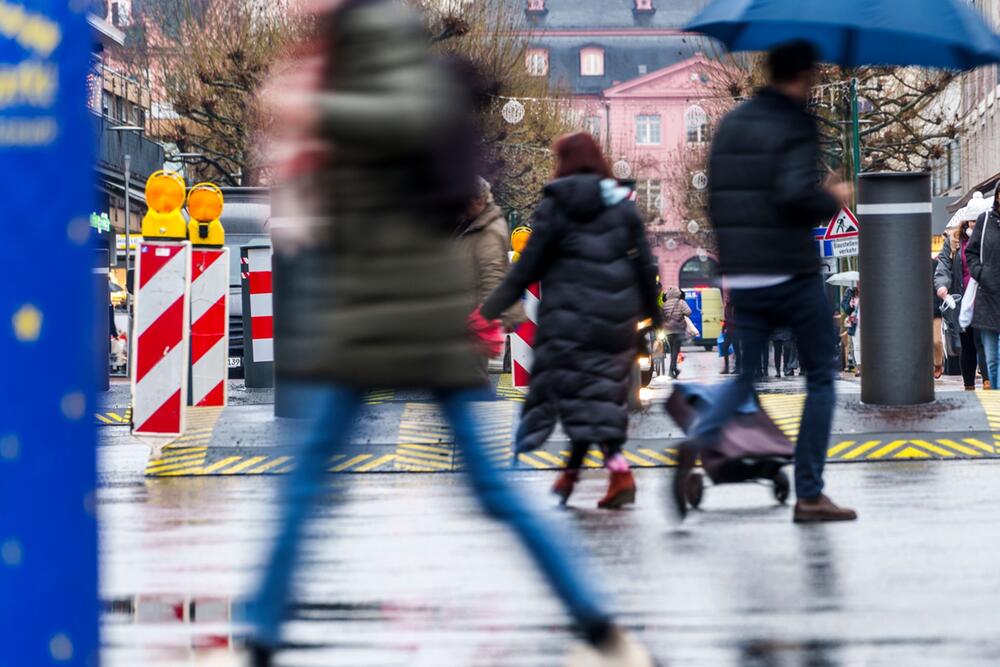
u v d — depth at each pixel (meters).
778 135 18.20
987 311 36.72
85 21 6.41
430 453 25.41
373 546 17.12
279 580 10.91
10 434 6.34
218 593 14.52
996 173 122.56
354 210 10.94
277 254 27.19
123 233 155.00
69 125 6.34
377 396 31.36
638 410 29.06
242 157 109.50
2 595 6.38
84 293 6.42
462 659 11.72
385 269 10.95
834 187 18.41
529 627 12.86
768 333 18.66
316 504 11.09
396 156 10.80
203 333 34.44
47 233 6.31
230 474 25.27
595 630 11.20
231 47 106.94
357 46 10.75
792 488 21.95
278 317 27.22
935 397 27.50
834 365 18.72
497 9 116.31
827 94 109.56
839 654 11.71
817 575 15.04
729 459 20.00
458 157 10.95
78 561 6.46
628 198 20.61
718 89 121.75
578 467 21.00
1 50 6.26
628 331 20.58
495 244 25.44
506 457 25.58
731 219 18.48
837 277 75.44
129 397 38.72
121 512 20.53
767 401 28.92
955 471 23.42
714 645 12.06
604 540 17.72
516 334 33.62
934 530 17.75
